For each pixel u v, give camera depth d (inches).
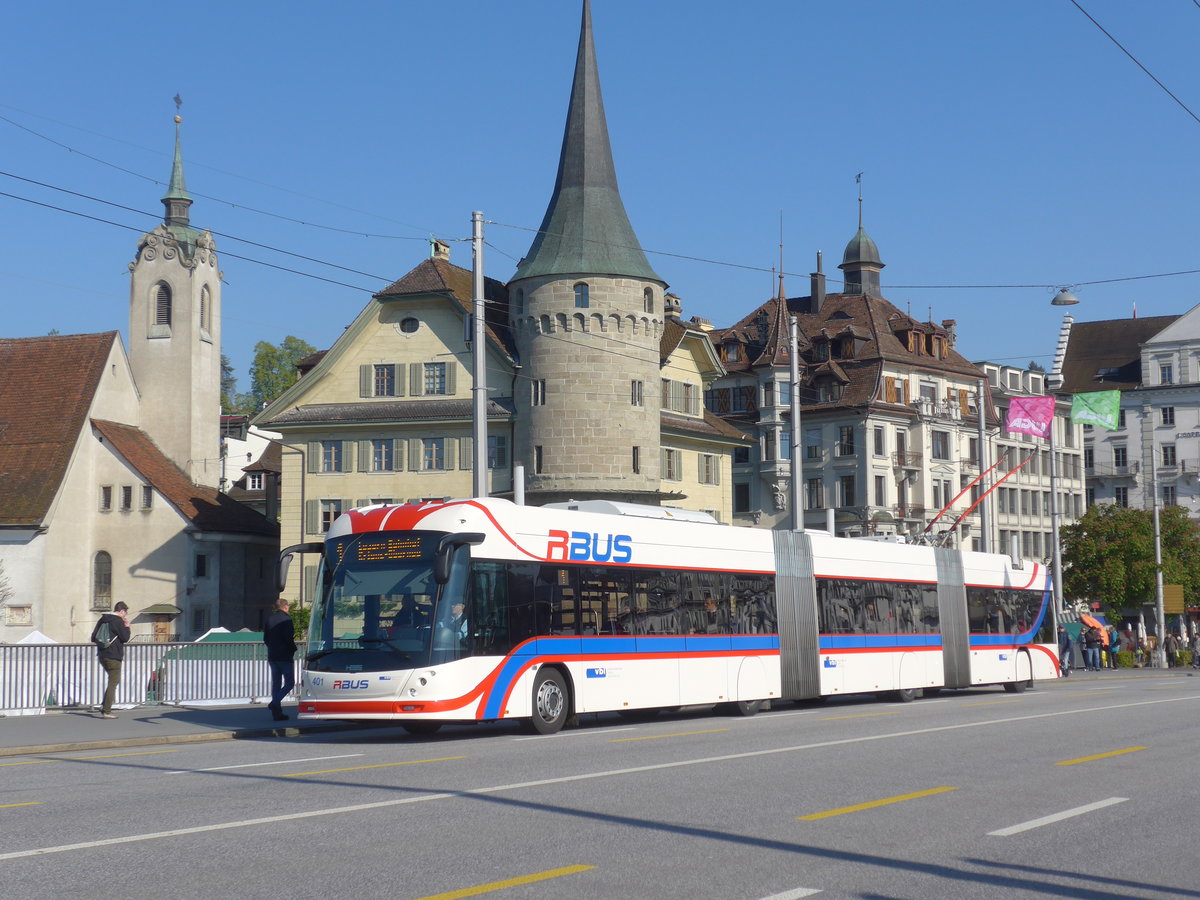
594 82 2470.5
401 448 2544.3
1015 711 1087.6
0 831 436.8
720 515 2812.5
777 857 399.5
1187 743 783.1
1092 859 407.5
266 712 1071.6
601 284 2390.5
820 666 1183.6
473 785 559.2
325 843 414.0
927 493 3479.3
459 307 2522.1
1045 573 1608.0
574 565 932.0
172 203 2972.4
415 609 823.7
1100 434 4330.7
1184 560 2938.0
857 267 3732.8
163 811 483.5
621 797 522.6
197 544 2674.7
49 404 2738.7
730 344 3558.1
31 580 2559.1
